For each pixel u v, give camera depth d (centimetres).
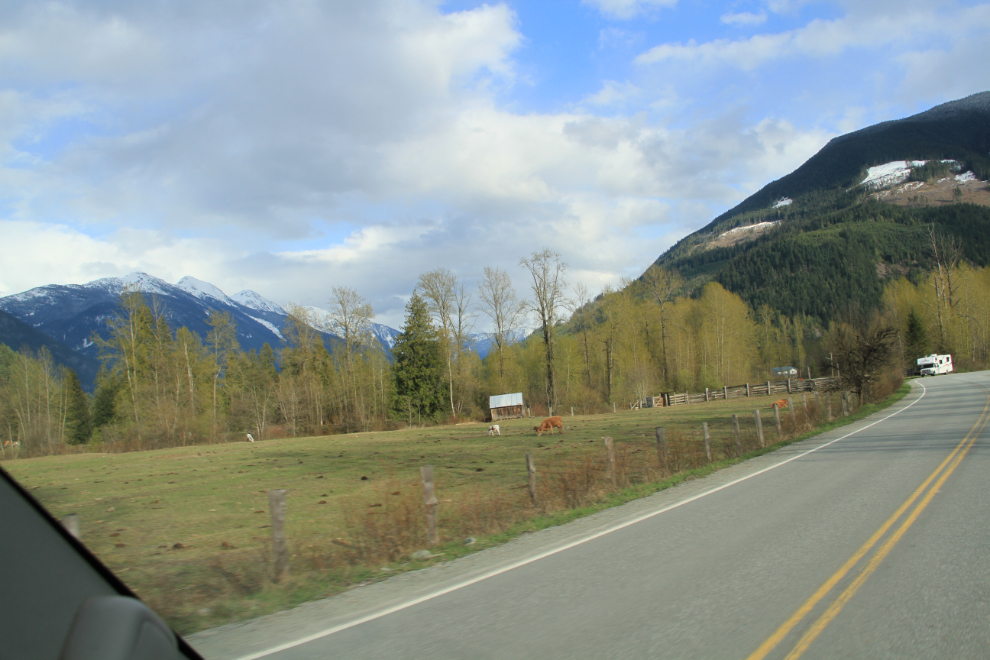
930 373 7850
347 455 2878
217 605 648
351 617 575
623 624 489
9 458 4975
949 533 712
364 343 6962
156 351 5772
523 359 7506
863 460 1446
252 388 6594
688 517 941
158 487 1972
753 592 549
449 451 2764
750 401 5588
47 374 5869
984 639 419
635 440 2623
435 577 715
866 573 582
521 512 1126
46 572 204
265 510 1422
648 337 7525
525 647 455
